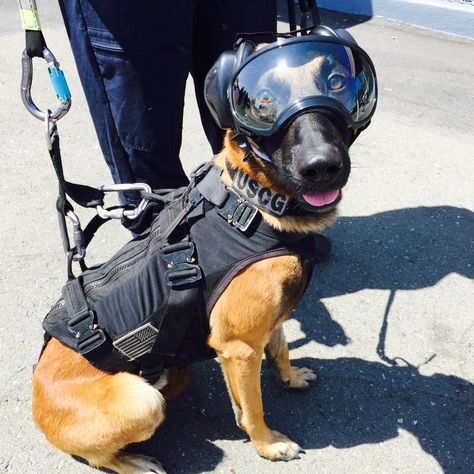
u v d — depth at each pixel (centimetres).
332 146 61
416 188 149
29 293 118
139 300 75
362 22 263
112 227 135
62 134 174
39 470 87
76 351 79
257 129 65
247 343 76
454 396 96
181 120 102
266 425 89
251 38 77
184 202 77
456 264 124
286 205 71
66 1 87
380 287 118
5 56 224
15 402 97
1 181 153
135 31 86
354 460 87
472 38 245
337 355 104
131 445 90
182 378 95
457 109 187
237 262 72
